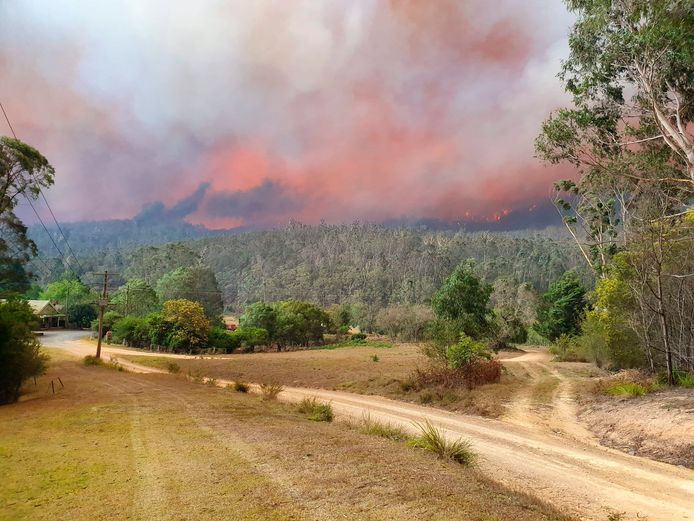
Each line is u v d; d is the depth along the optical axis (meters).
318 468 6.72
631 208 25.45
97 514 5.02
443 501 5.38
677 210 22.81
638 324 23.53
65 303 93.69
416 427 14.97
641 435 12.69
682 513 7.59
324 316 82.75
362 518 4.78
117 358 48.34
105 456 7.70
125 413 12.45
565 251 169.38
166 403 14.51
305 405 15.59
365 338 86.69
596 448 12.36
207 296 102.12
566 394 20.48
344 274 180.00
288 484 5.93
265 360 46.34
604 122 23.95
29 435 9.77
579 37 22.47
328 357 50.06
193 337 62.94
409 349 64.31
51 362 38.69
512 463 10.67
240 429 10.07
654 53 19.94
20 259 45.44
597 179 26.17
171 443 8.62
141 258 172.50
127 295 85.12
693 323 21.53
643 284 21.20
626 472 9.98
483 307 41.53
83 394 17.73
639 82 22.23
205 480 6.16
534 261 161.62
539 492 8.58
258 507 5.11
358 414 18.00
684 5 17.41
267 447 8.18
